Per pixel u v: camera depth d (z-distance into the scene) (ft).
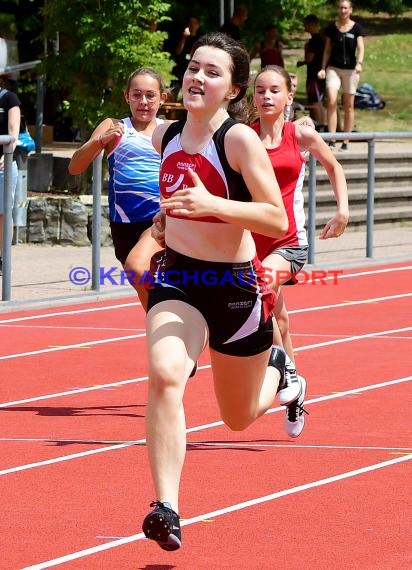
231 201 32.07
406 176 130.41
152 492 39.93
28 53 146.61
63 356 64.54
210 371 61.00
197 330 33.22
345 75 135.33
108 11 108.37
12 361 63.10
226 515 37.27
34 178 116.47
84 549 33.99
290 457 44.50
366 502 38.75
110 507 38.19
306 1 168.35
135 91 53.16
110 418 50.93
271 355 38.14
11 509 37.99
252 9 166.81
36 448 45.83
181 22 157.07
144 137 53.16
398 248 111.45
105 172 114.73
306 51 144.77
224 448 45.83
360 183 125.29
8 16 136.98
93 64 109.91
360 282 93.20
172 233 34.09
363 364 63.05
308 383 58.23
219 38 33.83
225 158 33.47
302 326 74.54
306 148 49.65
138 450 45.60
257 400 35.86
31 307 79.05
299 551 33.86
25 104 149.79
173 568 32.40
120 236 53.72
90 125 110.52
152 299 33.88
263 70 49.24
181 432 31.68
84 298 82.12
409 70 226.38
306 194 118.01
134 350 66.54
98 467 43.11
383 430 48.80
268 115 48.60
